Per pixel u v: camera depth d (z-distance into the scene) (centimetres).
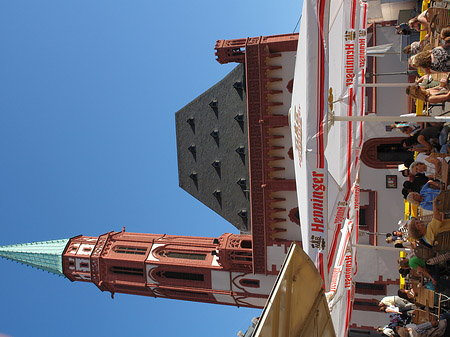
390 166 2759
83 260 3662
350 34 1552
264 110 2847
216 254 3203
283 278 552
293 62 2734
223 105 3219
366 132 2752
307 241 973
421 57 985
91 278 3628
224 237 3288
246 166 3138
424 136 1186
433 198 1081
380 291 2952
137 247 3578
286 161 2880
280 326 541
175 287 3384
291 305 584
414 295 1384
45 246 3978
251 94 2858
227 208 3266
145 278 3462
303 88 962
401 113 2680
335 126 1435
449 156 1068
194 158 3391
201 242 3459
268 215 2986
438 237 1018
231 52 2925
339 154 1430
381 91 2706
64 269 3747
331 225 1303
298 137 1101
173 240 3528
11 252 4100
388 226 2802
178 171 3481
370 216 2841
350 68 1572
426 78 1389
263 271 3067
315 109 898
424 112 1482
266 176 2928
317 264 953
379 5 2658
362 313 3048
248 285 3167
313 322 649
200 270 3294
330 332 737
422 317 1316
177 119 3453
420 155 1223
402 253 2175
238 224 3238
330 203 1373
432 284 1221
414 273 1399
